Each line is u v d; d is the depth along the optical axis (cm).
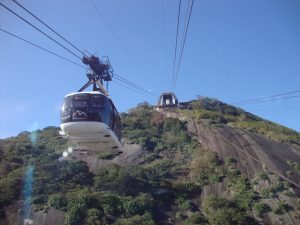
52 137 7125
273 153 6262
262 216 4644
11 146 6366
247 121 8250
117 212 4534
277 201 4894
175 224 4550
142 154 6300
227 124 7775
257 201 4922
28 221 4378
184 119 7738
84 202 4553
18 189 4841
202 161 5909
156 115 8050
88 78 3150
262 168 5728
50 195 4769
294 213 4675
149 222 4350
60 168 5441
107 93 3027
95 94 2722
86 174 5409
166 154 6400
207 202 4856
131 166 5641
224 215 4459
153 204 4766
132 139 6838
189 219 4531
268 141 6838
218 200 4850
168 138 7031
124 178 5191
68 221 4294
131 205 4591
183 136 6944
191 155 6309
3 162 5562
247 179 5431
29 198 4712
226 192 5178
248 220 4519
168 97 7900
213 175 5531
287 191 5078
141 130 7275
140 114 8244
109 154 6194
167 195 5072
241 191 5088
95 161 6006
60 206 4531
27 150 6244
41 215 4431
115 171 5359
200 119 7662
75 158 6028
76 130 2680
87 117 2639
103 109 2686
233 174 5547
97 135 2742
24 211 4512
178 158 6247
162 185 5247
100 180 5159
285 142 6950
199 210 4834
